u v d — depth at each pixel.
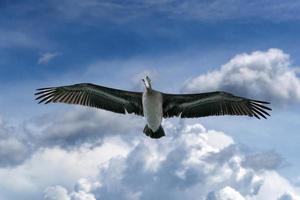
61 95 17.31
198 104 17.17
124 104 17.12
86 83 17.03
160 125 16.75
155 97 16.34
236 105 17.28
